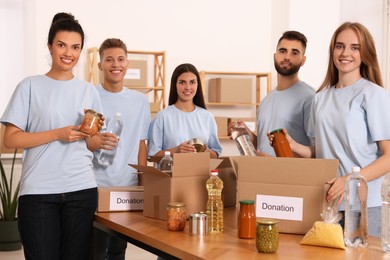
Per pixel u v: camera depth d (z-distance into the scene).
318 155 2.68
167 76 6.89
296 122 3.37
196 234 2.24
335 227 2.02
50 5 6.26
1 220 5.54
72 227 2.59
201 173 2.54
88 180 2.62
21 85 2.55
